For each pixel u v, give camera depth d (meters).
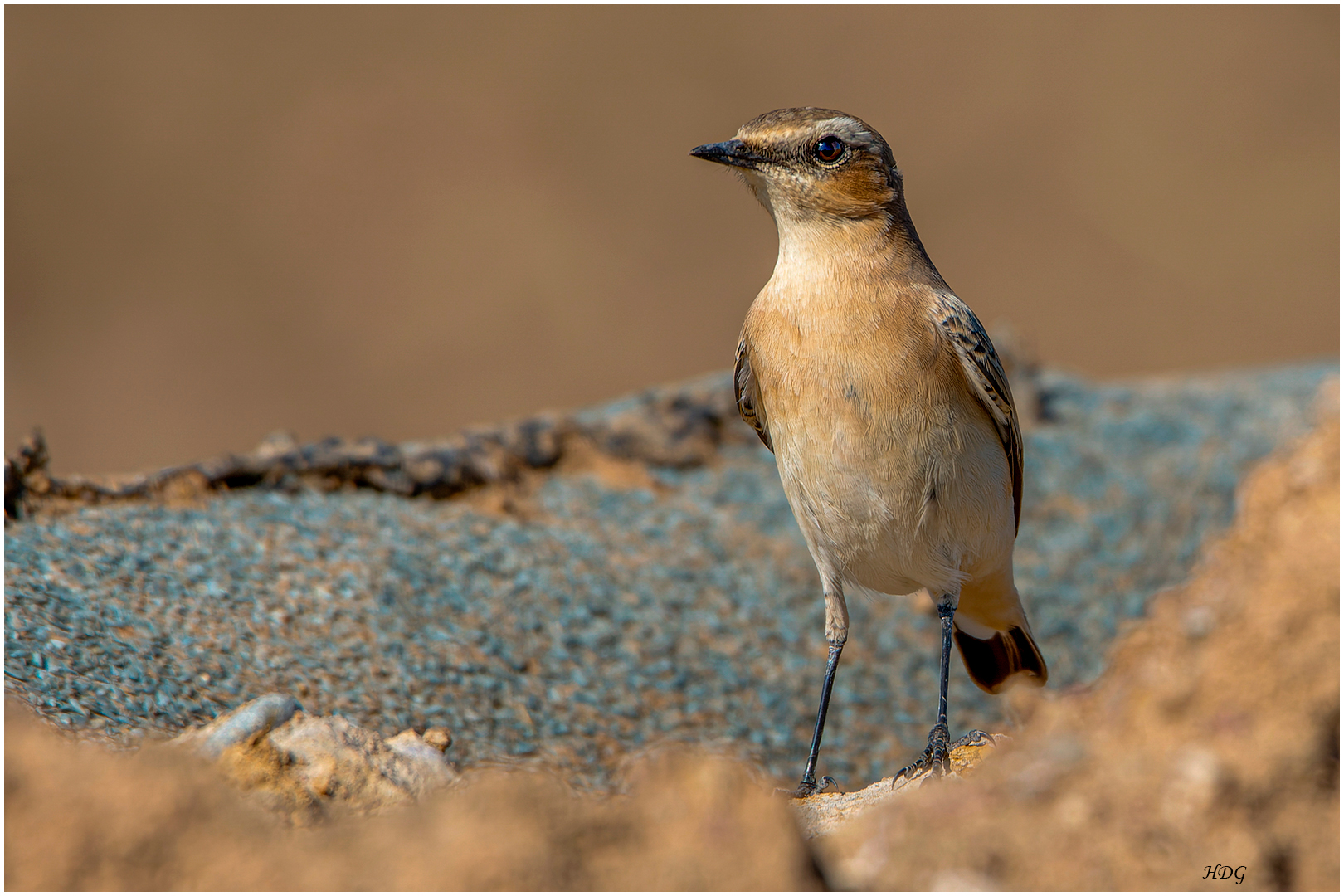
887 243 8.48
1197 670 5.23
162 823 5.25
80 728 7.11
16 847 5.12
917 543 8.52
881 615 12.23
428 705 9.08
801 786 8.65
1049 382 17.06
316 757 6.14
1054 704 5.73
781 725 10.45
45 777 5.36
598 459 13.97
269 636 9.19
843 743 10.46
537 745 9.09
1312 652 5.00
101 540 9.74
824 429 8.29
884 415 8.16
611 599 11.30
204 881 5.10
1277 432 15.27
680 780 5.28
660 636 11.05
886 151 8.73
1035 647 9.80
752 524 13.25
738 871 5.02
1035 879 5.05
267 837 5.32
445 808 5.27
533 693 9.77
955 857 5.18
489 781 5.31
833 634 8.98
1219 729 5.07
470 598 10.69
